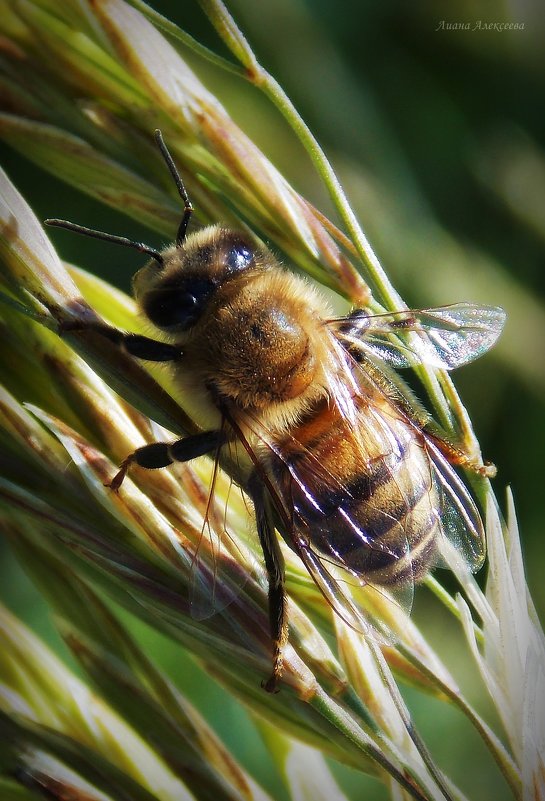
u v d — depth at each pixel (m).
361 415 0.08
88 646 0.07
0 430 0.07
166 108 0.07
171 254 0.08
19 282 0.07
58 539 0.07
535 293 0.10
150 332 0.08
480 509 0.08
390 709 0.07
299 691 0.07
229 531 0.07
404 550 0.07
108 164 0.07
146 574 0.07
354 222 0.07
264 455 0.08
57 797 0.07
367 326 0.08
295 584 0.07
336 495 0.08
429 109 0.10
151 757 0.07
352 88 0.10
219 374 0.08
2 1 0.07
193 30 0.10
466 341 0.08
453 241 0.10
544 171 0.10
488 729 0.07
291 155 0.09
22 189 0.09
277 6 0.10
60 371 0.07
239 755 0.09
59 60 0.07
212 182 0.07
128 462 0.07
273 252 0.08
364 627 0.07
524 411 0.09
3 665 0.07
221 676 0.07
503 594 0.07
